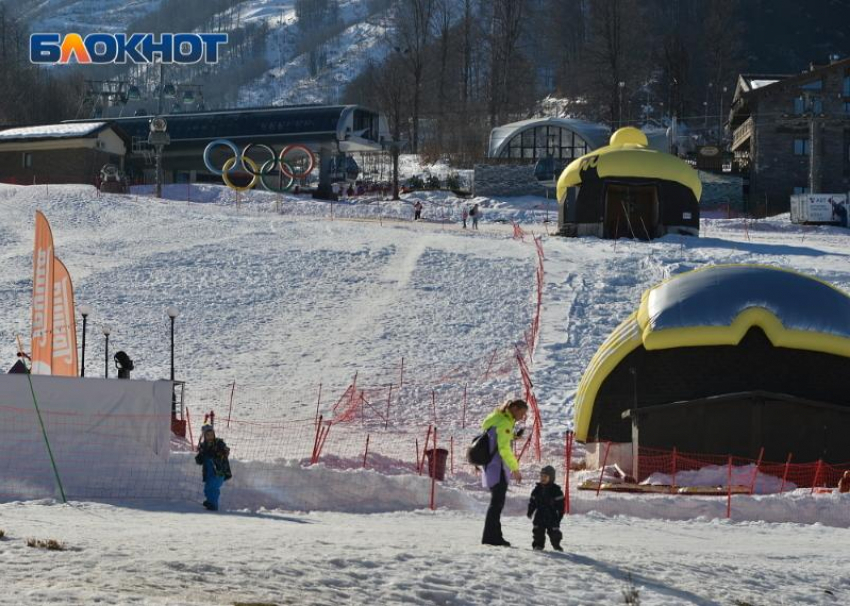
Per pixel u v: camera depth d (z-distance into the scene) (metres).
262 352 87.94
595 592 22.52
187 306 101.19
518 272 111.56
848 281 105.00
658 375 58.16
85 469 41.06
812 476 53.03
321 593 19.08
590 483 53.03
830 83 188.75
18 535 24.55
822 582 26.80
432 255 119.56
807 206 160.25
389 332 92.69
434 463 49.88
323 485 42.34
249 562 21.30
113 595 16.52
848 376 56.56
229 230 137.38
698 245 128.88
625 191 138.88
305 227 139.38
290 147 191.88
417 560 23.92
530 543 31.41
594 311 97.38
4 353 85.44
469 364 83.75
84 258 120.06
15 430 41.22
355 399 75.12
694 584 24.53
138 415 42.41
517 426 69.06
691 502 43.69
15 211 147.50
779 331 56.41
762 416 54.00
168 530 29.28
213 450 38.97
